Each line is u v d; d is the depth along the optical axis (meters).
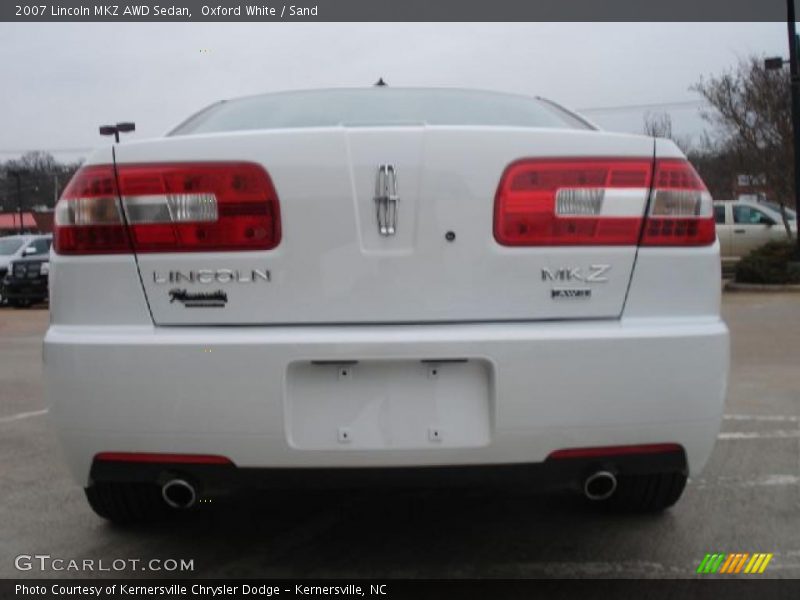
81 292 2.41
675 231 2.43
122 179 2.39
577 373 2.31
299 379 2.33
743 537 3.14
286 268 2.35
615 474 2.44
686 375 2.36
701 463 2.47
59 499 3.67
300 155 2.35
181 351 2.31
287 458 2.32
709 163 22.88
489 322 2.36
